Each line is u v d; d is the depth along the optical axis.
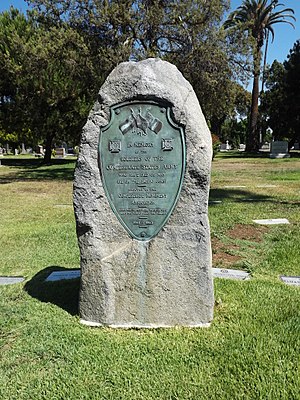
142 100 3.77
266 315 3.93
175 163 3.77
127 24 16.55
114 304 3.86
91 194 3.82
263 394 2.87
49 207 10.96
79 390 2.98
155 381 3.05
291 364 3.17
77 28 17.17
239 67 18.81
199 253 3.79
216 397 2.88
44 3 16.77
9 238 7.34
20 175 21.17
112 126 3.82
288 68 35.47
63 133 26.47
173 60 17.36
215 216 8.93
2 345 3.57
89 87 19.89
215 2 16.45
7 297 4.59
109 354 3.38
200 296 3.82
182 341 3.54
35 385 3.04
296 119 35.62
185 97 3.81
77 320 3.94
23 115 24.97
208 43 16.91
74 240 7.09
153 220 3.82
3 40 21.89
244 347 3.40
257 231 7.66
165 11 17.03
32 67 18.67
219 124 49.09
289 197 11.84
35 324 3.88
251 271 5.47
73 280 5.01
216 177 18.17
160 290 3.82
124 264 3.83
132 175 3.82
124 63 3.89
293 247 6.44
